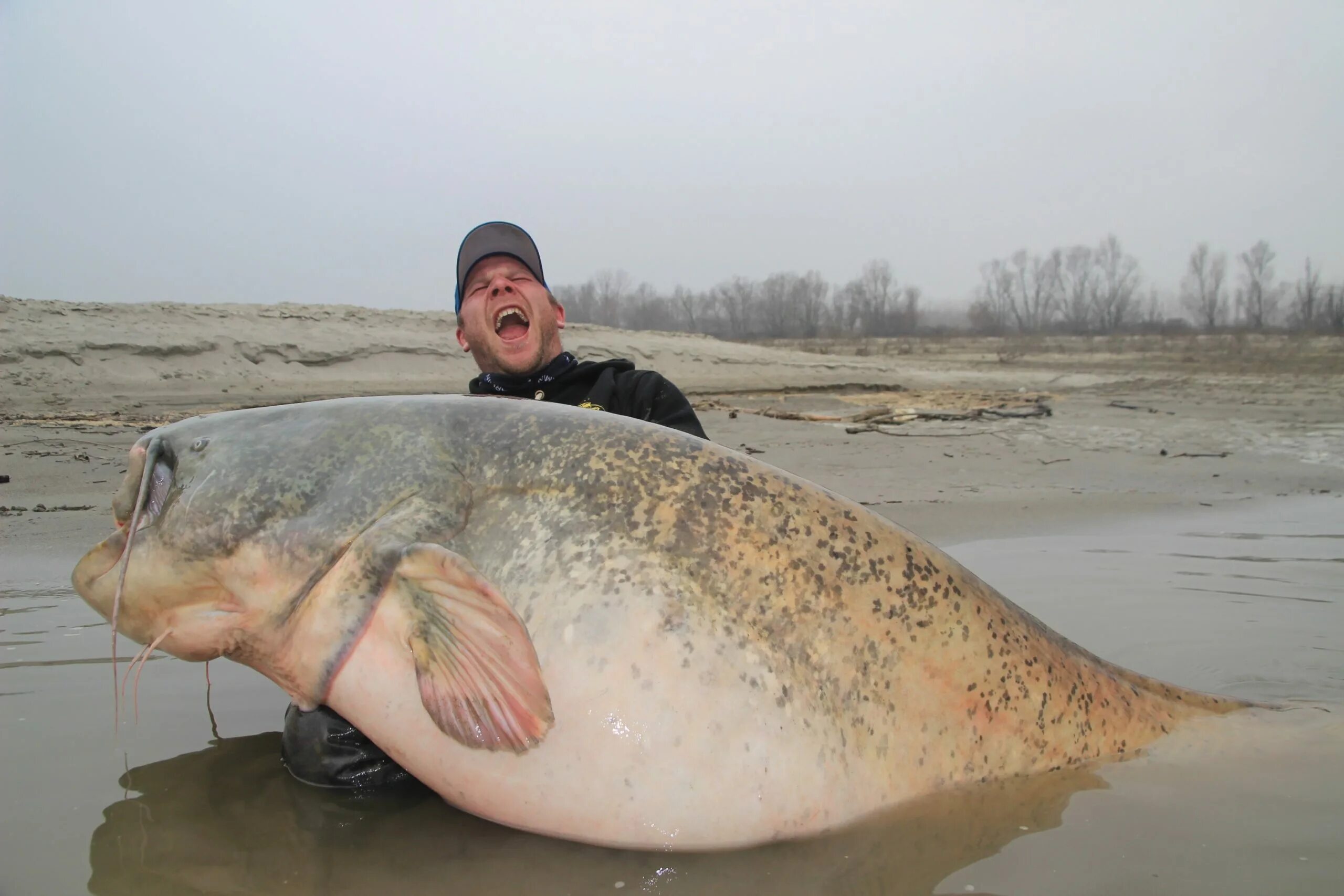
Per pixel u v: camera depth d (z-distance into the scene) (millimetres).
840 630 2254
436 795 2363
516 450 2318
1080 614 4137
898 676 2279
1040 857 2053
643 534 2217
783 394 22078
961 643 2369
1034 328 66250
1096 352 42000
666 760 2059
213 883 1931
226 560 2219
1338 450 10484
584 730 2064
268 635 2242
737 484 2344
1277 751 2557
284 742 2467
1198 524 6480
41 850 2051
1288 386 20625
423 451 2291
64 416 12258
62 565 4871
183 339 18125
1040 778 2391
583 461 2299
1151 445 11039
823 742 2162
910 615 2336
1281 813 2244
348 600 2127
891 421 13977
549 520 2223
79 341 16766
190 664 3328
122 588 2264
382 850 2074
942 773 2291
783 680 2164
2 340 16094
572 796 2072
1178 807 2273
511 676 2033
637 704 2070
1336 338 44000
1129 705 2590
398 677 2117
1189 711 2703
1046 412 15094
